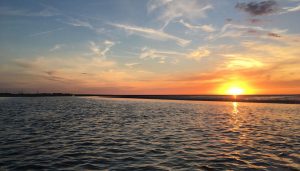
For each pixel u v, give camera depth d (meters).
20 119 38.03
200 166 14.91
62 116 43.62
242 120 38.81
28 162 15.60
